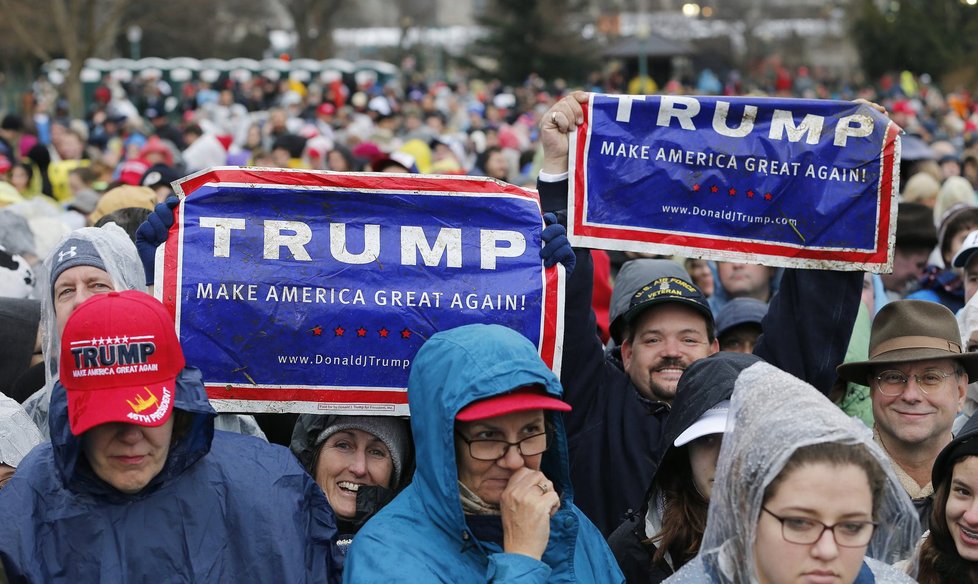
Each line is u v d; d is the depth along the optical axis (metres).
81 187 11.79
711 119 4.35
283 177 4.01
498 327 3.32
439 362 3.26
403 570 3.19
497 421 3.22
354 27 73.19
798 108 4.35
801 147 4.33
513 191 4.13
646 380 4.76
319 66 43.75
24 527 3.24
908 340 4.37
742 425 2.90
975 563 3.67
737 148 4.34
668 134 4.36
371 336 3.93
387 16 75.00
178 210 3.96
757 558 2.85
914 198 10.33
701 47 70.69
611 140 4.36
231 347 3.88
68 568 3.23
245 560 3.32
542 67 48.88
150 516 3.28
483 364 3.20
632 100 4.36
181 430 3.32
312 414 4.05
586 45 50.84
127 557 3.25
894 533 3.04
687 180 4.34
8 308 5.25
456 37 64.25
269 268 3.93
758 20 72.75
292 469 3.50
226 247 3.93
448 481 3.19
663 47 53.31
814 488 2.77
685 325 4.74
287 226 3.98
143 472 3.21
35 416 4.34
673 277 4.84
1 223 6.94
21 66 42.19
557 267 4.04
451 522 3.23
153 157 12.88
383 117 24.30
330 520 3.56
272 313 3.90
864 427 2.86
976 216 7.42
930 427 4.34
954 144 22.69
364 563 3.25
